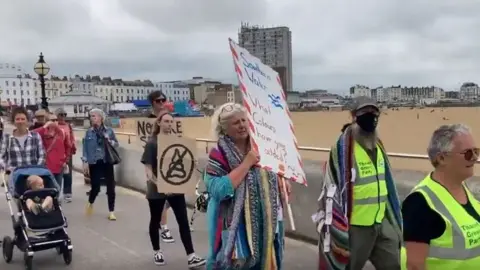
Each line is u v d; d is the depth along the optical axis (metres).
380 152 4.08
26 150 6.53
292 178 3.26
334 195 3.98
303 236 6.59
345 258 3.99
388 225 4.10
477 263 2.41
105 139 8.42
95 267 5.89
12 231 7.54
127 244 6.83
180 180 5.57
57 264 6.04
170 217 8.28
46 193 5.96
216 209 3.38
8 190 6.31
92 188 8.63
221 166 3.34
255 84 3.23
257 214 3.30
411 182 5.37
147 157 5.72
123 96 116.62
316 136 24.66
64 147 9.09
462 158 2.44
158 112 5.98
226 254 3.27
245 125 3.38
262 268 3.31
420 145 22.61
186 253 6.14
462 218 2.43
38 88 103.19
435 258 2.44
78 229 7.68
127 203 9.54
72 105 65.62
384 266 4.06
